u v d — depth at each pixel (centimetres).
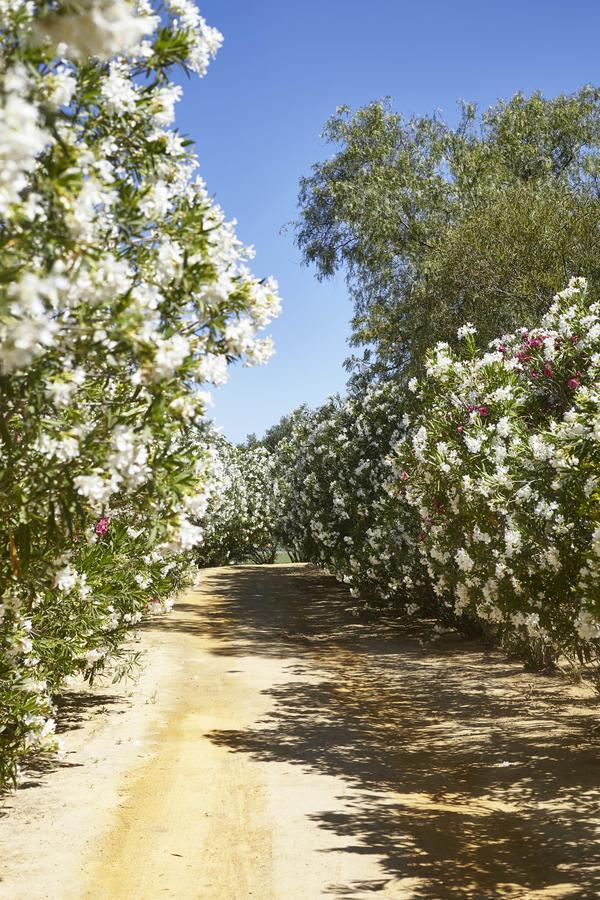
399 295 2242
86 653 793
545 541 767
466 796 672
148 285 386
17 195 294
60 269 321
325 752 818
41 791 674
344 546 2138
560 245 1623
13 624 575
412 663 1316
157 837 576
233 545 3622
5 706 592
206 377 395
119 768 746
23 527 436
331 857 539
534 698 1015
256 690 1123
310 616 1939
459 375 1006
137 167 410
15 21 285
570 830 570
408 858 535
